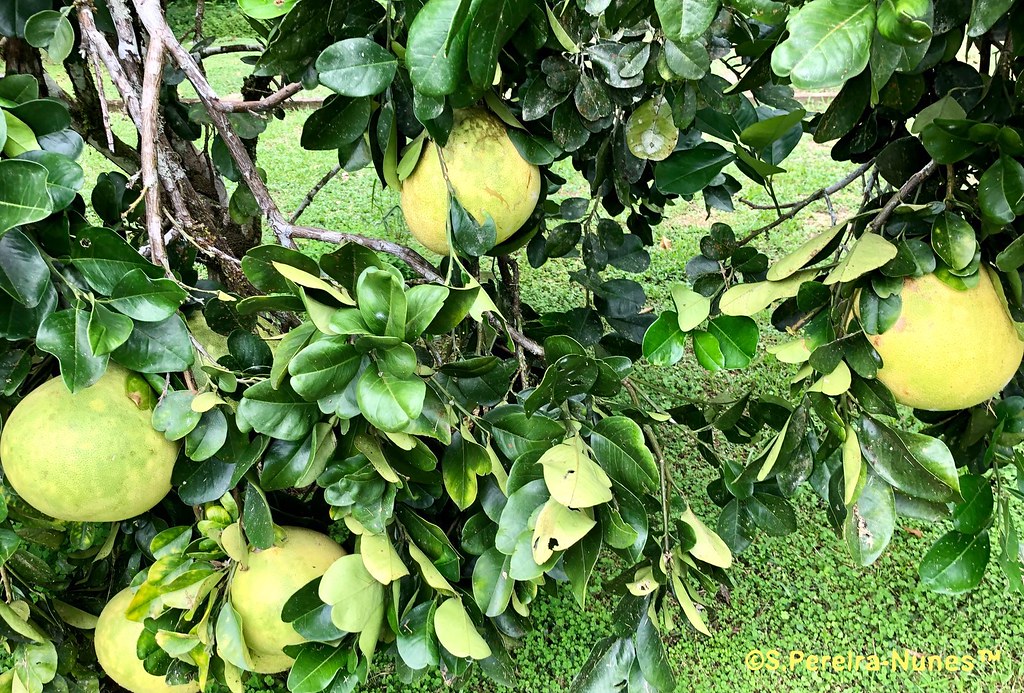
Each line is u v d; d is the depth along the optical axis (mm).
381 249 2088
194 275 2371
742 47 1513
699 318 1699
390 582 1732
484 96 1778
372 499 1661
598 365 1682
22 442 1573
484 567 1733
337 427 1666
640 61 1675
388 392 1408
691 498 3758
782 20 1008
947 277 1490
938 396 1554
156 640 1736
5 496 1921
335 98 1602
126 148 3012
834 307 1524
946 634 3182
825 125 1404
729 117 2096
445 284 1667
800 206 2006
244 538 1778
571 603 3230
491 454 1697
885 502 1543
